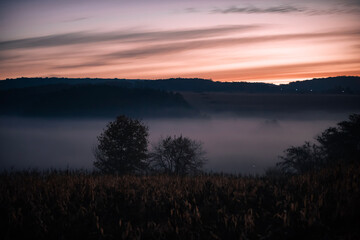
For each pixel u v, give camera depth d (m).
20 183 16.06
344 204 10.50
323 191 12.14
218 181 16.36
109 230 10.57
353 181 12.11
